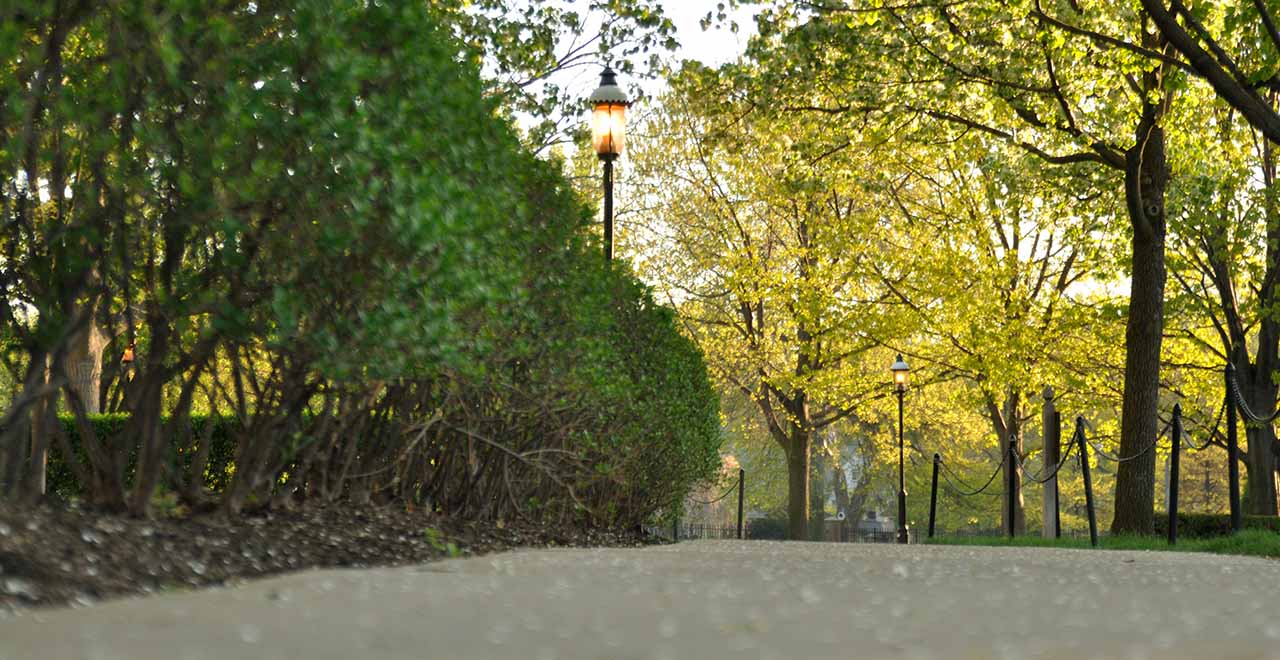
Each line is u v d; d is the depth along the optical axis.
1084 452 18.30
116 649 3.03
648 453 16.05
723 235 36.44
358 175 6.57
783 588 5.69
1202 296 30.64
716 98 22.62
